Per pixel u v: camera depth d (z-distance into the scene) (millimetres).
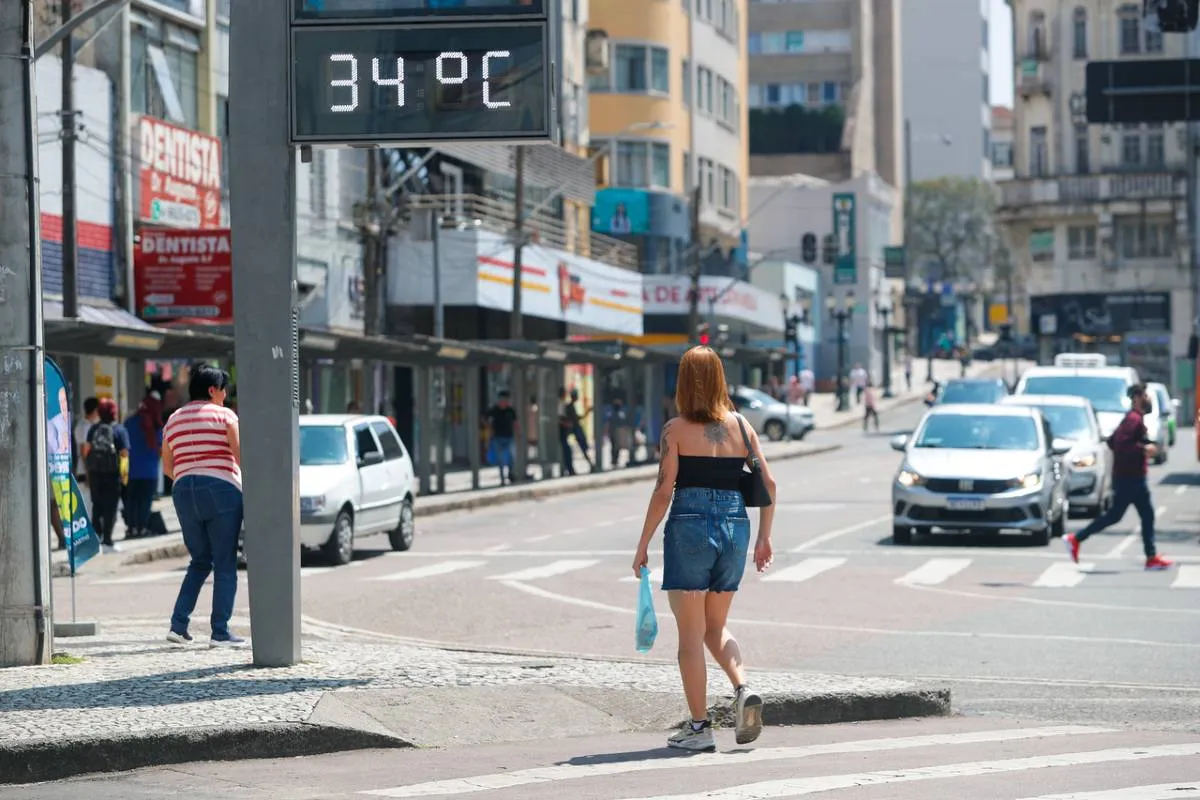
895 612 35781
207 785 17531
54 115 65188
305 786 17344
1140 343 184000
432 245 96312
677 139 151000
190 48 77375
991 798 16141
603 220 144375
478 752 19500
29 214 24172
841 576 43156
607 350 94688
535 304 110750
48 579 24531
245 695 21125
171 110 74688
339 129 22859
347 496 47812
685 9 155375
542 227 117312
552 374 94375
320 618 35094
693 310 122500
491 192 111000
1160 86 66875
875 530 57625
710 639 19547
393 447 52781
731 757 18953
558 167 120062
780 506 69500
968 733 20891
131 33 72062
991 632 32500
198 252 70562
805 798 16172
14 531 24188
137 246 71000
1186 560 47031
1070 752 19203
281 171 23156
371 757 19172
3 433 24188
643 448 133750
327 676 22766
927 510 51656
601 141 145750
